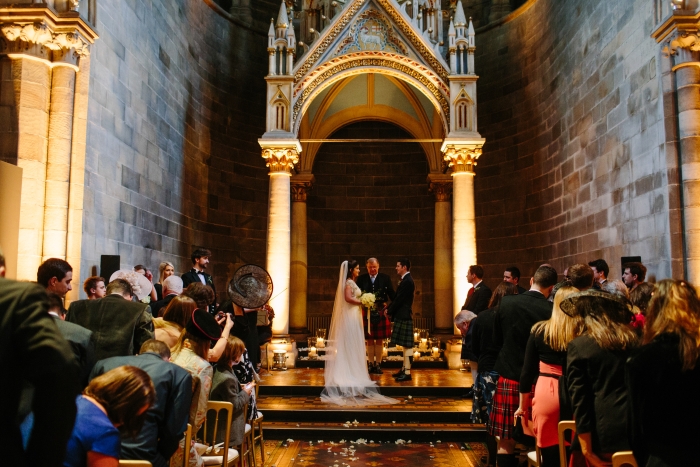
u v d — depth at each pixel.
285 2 13.57
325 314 16.69
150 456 3.55
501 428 5.73
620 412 3.61
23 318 2.19
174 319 5.18
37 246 7.68
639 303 5.32
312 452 7.35
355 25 12.96
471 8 16.42
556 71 12.83
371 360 11.14
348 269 9.89
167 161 11.98
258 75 15.91
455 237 12.22
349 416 8.47
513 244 14.51
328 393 9.41
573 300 4.05
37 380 2.14
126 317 5.02
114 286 5.35
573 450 4.18
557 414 4.68
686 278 7.88
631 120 9.41
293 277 15.23
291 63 12.71
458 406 8.80
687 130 7.89
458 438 7.96
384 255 17.05
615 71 10.01
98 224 8.93
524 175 14.32
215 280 14.30
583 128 11.43
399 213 17.11
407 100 15.02
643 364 2.99
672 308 3.09
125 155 9.98
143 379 3.03
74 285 7.88
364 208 17.16
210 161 14.29
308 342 14.02
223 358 5.43
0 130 7.58
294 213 15.41
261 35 16.09
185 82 13.02
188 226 13.12
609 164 10.26
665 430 2.89
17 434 2.16
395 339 10.48
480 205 15.30
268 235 12.38
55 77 7.94
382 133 17.08
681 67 7.96
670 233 8.00
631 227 9.40
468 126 12.41
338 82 14.40
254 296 7.67
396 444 7.79
